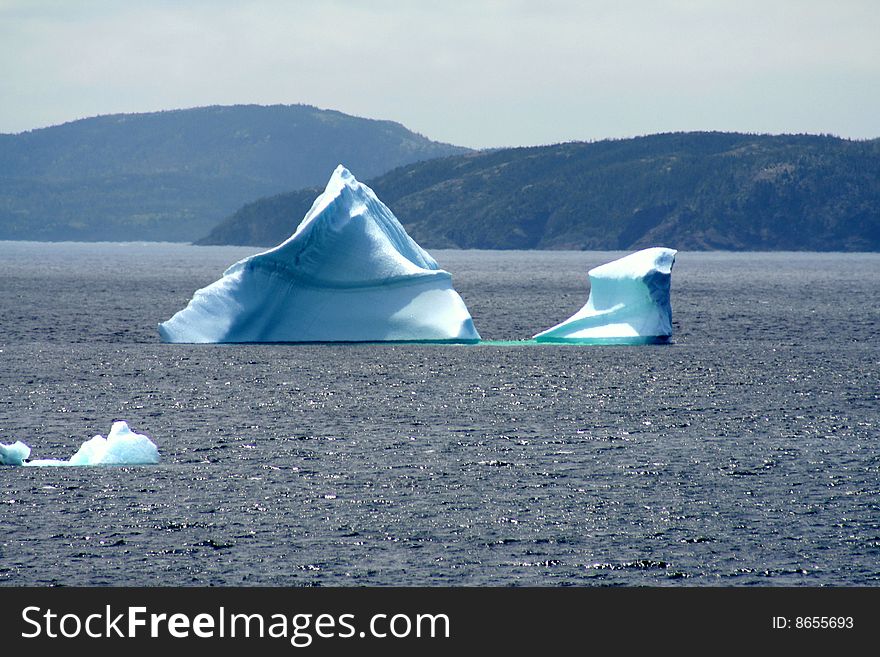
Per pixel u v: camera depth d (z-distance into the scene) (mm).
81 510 60250
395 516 59750
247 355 126375
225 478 67125
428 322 133500
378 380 107812
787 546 55438
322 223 130000
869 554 54406
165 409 91312
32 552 54156
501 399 97250
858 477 68188
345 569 52469
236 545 55281
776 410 92438
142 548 54844
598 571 52469
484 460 72438
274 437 79625
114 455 70625
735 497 63594
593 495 63938
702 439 79688
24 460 70875
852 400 98188
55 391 100438
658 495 63969
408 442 78062
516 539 56312
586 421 86750
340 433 81188
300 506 61469
